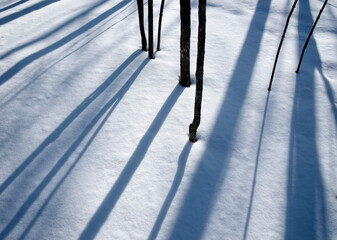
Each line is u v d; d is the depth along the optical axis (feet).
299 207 7.96
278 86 12.70
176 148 9.43
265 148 9.67
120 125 10.12
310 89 12.64
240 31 17.12
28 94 11.27
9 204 7.48
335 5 21.26
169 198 7.91
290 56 14.96
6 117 10.12
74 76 12.44
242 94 12.07
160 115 10.66
